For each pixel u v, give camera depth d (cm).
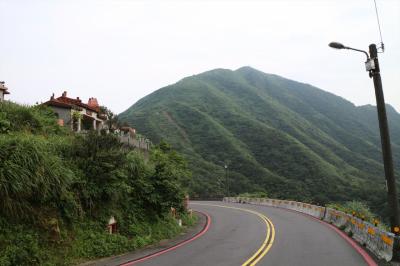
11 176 1184
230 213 3753
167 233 2075
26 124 1828
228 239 1952
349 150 14050
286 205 4366
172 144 10512
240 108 16550
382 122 1306
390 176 1284
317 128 16925
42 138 1639
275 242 1766
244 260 1324
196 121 12850
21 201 1241
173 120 12950
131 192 1959
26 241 1176
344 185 8681
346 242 1719
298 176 9356
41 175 1278
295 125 15550
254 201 5481
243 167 9638
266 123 15012
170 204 2081
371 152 15112
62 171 1404
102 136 1745
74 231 1424
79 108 3055
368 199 7794
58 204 1396
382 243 1318
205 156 10350
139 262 1341
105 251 1456
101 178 1599
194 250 1608
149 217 2045
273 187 8712
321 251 1485
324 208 2950
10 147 1241
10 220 1195
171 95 17725
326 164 9950
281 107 18150
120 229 1739
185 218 2819
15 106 1917
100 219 1595
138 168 2056
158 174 2108
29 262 1128
